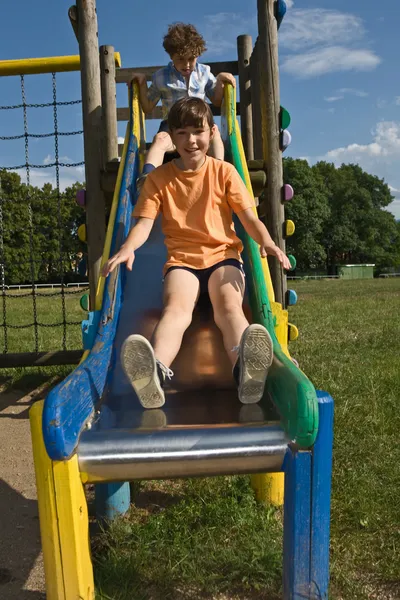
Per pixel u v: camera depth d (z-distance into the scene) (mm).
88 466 1836
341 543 2561
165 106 4266
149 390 2090
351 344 7266
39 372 6418
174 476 1871
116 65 5523
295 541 1875
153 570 2393
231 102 4109
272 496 2988
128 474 1854
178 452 1839
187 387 2365
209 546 2520
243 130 5582
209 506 2877
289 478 1872
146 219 2701
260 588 2271
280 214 4520
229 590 2279
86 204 4742
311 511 1865
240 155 3707
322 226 64438
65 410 1777
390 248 68625
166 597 2227
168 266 2680
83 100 4668
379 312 11805
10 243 33875
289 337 4137
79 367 2152
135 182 3727
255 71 4934
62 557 1802
